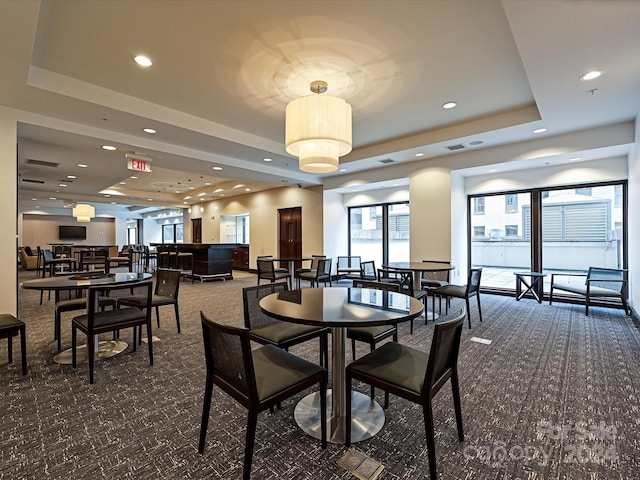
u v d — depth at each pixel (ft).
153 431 6.03
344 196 27.94
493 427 6.15
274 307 6.15
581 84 9.74
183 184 32.50
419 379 5.00
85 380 8.16
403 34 8.12
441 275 17.03
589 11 6.46
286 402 7.05
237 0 6.86
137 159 15.93
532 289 17.58
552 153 14.96
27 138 13.41
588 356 9.73
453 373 5.60
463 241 20.15
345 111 9.02
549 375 8.43
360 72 9.99
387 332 7.58
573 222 17.29
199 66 9.59
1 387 7.77
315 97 8.75
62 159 17.90
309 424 6.21
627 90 10.17
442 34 8.13
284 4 7.00
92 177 23.47
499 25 7.79
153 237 56.90
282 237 30.81
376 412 6.61
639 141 12.02
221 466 5.12
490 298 18.86
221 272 27.43
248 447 4.59
